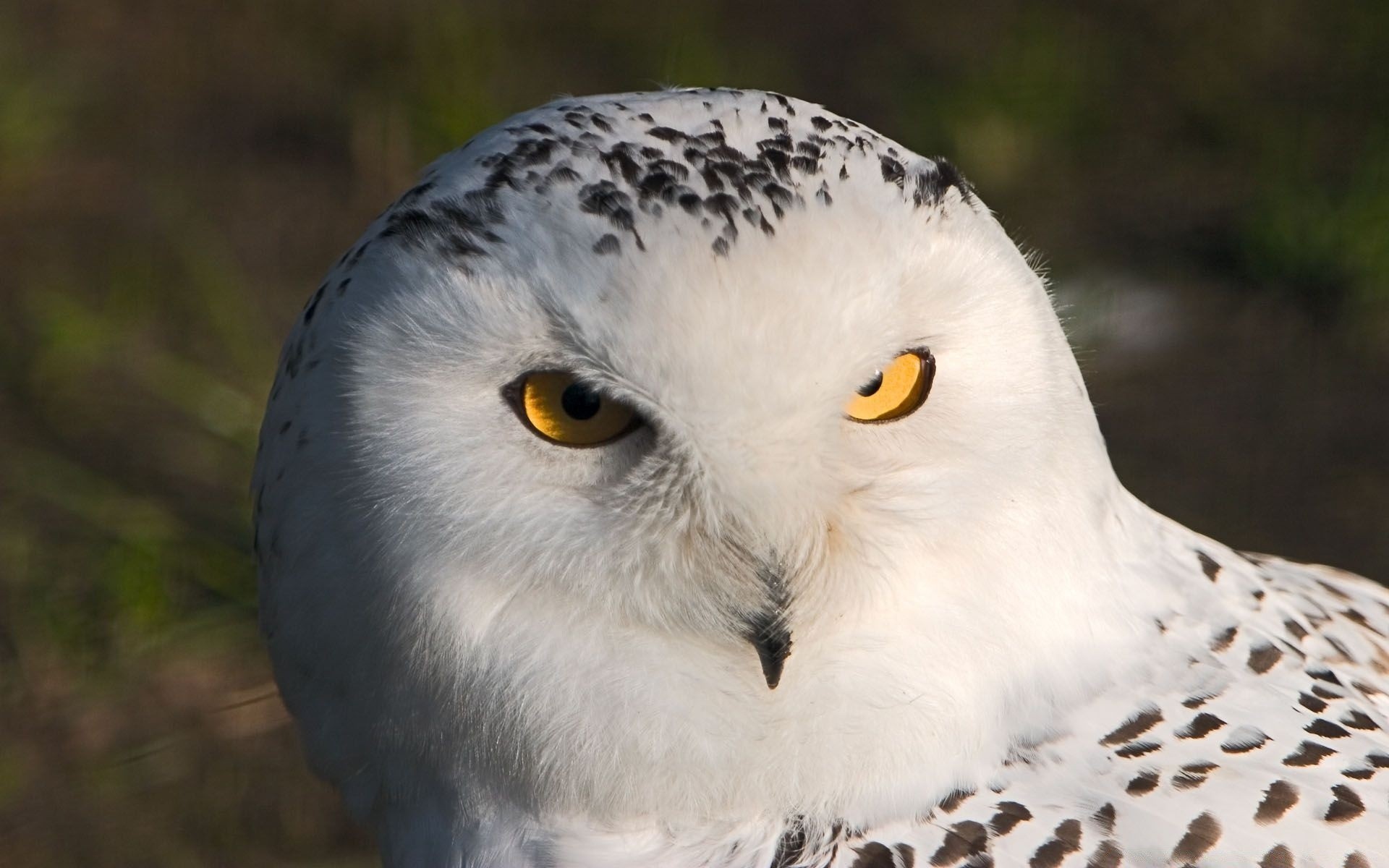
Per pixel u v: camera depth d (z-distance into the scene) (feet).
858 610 9.20
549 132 9.21
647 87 17.76
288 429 9.28
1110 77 17.70
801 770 9.22
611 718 9.21
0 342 14.01
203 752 10.29
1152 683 9.25
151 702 10.59
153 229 15.57
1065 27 18.70
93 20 19.20
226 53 18.72
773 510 9.18
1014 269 9.19
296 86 18.07
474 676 9.21
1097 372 13.53
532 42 18.74
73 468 12.35
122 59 18.54
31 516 11.92
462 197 9.18
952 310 9.16
